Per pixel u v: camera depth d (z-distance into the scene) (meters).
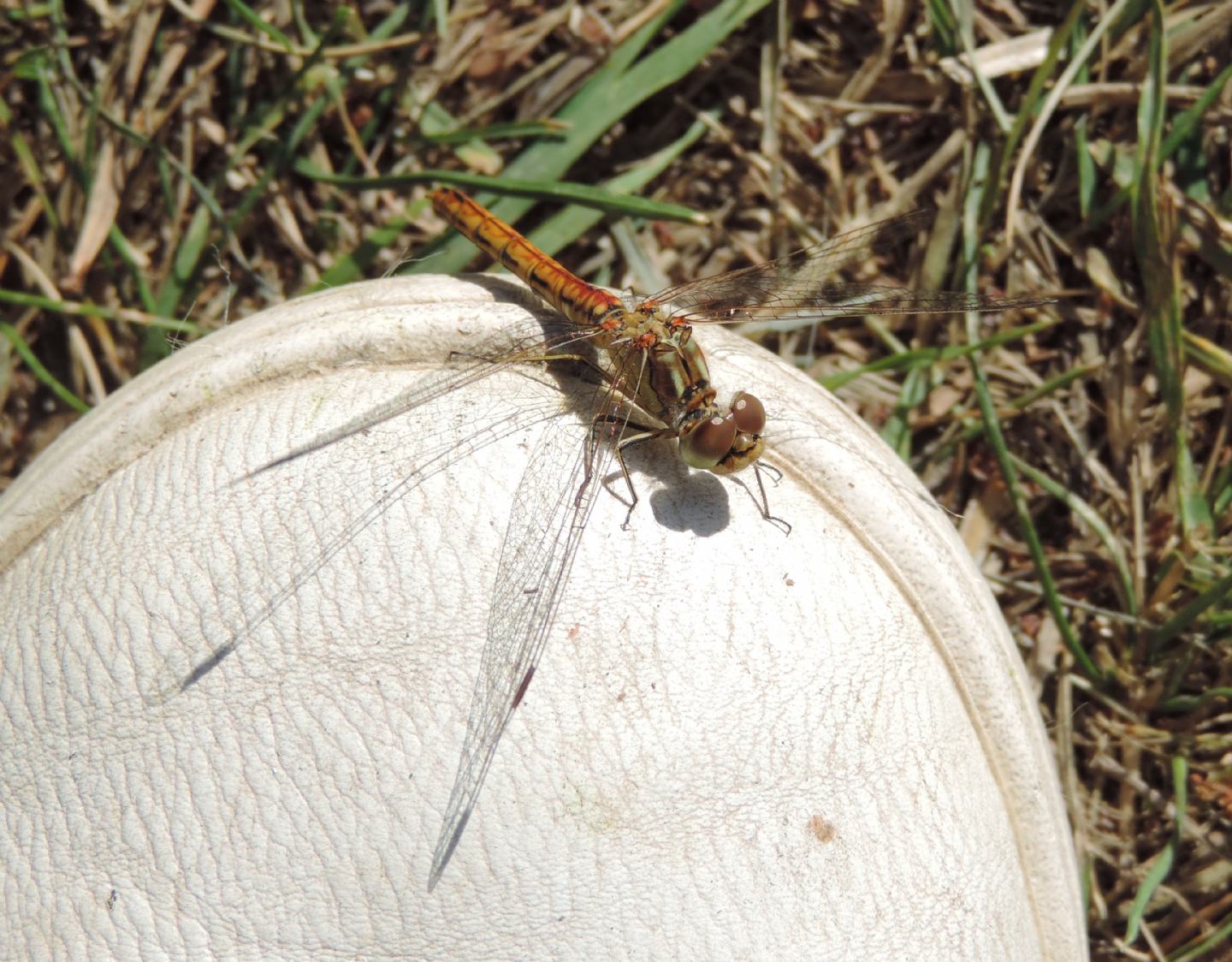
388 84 0.20
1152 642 0.20
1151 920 0.20
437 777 0.16
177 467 0.16
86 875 0.16
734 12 0.20
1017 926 0.16
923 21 0.20
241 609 0.16
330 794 0.16
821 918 0.16
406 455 0.16
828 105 0.21
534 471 0.16
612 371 0.16
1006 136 0.20
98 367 0.21
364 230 0.21
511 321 0.17
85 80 0.21
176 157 0.20
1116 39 0.20
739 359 0.17
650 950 0.16
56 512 0.16
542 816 0.16
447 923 0.16
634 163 0.21
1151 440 0.20
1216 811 0.20
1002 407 0.20
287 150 0.20
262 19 0.20
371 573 0.16
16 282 0.21
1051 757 0.17
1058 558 0.20
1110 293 0.20
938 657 0.16
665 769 0.16
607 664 0.16
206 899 0.16
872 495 0.16
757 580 0.16
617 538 0.16
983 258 0.20
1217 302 0.20
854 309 0.18
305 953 0.16
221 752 0.16
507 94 0.20
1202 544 0.20
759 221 0.21
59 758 0.16
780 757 0.16
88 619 0.16
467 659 0.16
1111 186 0.20
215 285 0.21
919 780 0.16
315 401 0.16
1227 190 0.20
